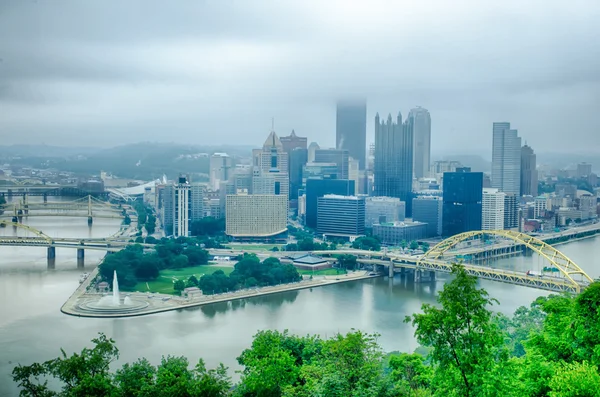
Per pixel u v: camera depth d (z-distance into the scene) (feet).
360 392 632.38
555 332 627.46
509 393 533.14
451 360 525.75
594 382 479.82
